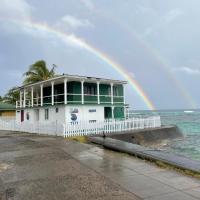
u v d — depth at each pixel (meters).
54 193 6.55
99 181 7.45
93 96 29.78
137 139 23.84
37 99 33.25
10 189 6.96
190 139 28.55
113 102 31.55
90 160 10.48
